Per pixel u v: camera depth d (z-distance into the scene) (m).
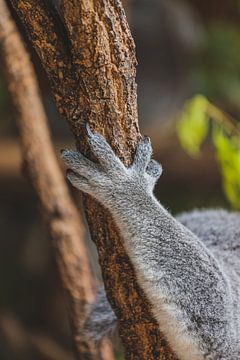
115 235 6.78
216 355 7.32
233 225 9.44
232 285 7.81
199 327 7.16
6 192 19.11
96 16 6.22
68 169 6.62
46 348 16.53
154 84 20.50
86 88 6.39
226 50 18.53
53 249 10.55
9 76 10.44
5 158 18.52
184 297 7.03
